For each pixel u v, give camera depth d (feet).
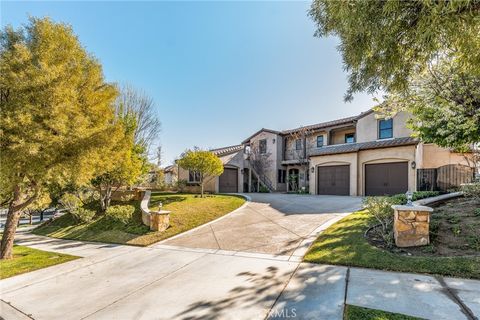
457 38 10.52
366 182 56.85
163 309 12.19
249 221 32.83
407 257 16.29
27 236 48.67
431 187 46.62
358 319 9.93
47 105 23.36
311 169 67.72
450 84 20.30
